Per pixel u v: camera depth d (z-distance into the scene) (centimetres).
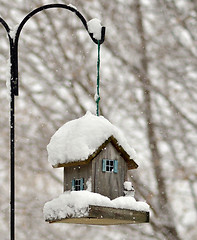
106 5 2353
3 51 2381
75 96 2256
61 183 2269
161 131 2177
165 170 2141
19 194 2288
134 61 2270
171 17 2284
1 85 2364
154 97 2234
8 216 2333
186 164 2147
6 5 2386
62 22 2353
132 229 2156
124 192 1205
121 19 2330
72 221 1214
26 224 2278
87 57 2317
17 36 1200
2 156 2323
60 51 2330
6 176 2342
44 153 2283
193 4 2277
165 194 2141
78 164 1185
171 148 2170
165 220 2120
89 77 2283
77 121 1227
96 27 1220
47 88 2286
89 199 1125
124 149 1208
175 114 2192
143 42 2277
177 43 2266
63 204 1165
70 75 2273
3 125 2347
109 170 1198
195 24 2256
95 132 1188
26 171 2288
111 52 2294
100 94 2247
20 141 2277
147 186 2166
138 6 2302
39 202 2284
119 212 1151
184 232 2128
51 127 2281
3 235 2320
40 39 2333
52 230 2280
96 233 2230
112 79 2267
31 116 2292
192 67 2211
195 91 2192
